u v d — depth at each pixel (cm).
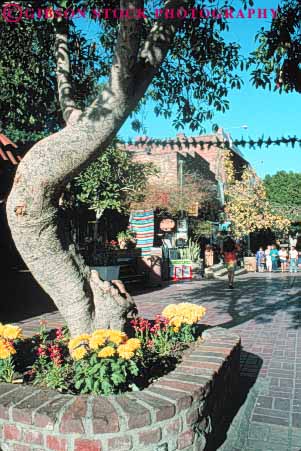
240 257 2416
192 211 1862
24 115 652
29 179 315
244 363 574
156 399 288
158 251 1577
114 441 263
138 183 1517
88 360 313
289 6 479
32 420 270
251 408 425
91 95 664
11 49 585
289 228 3133
